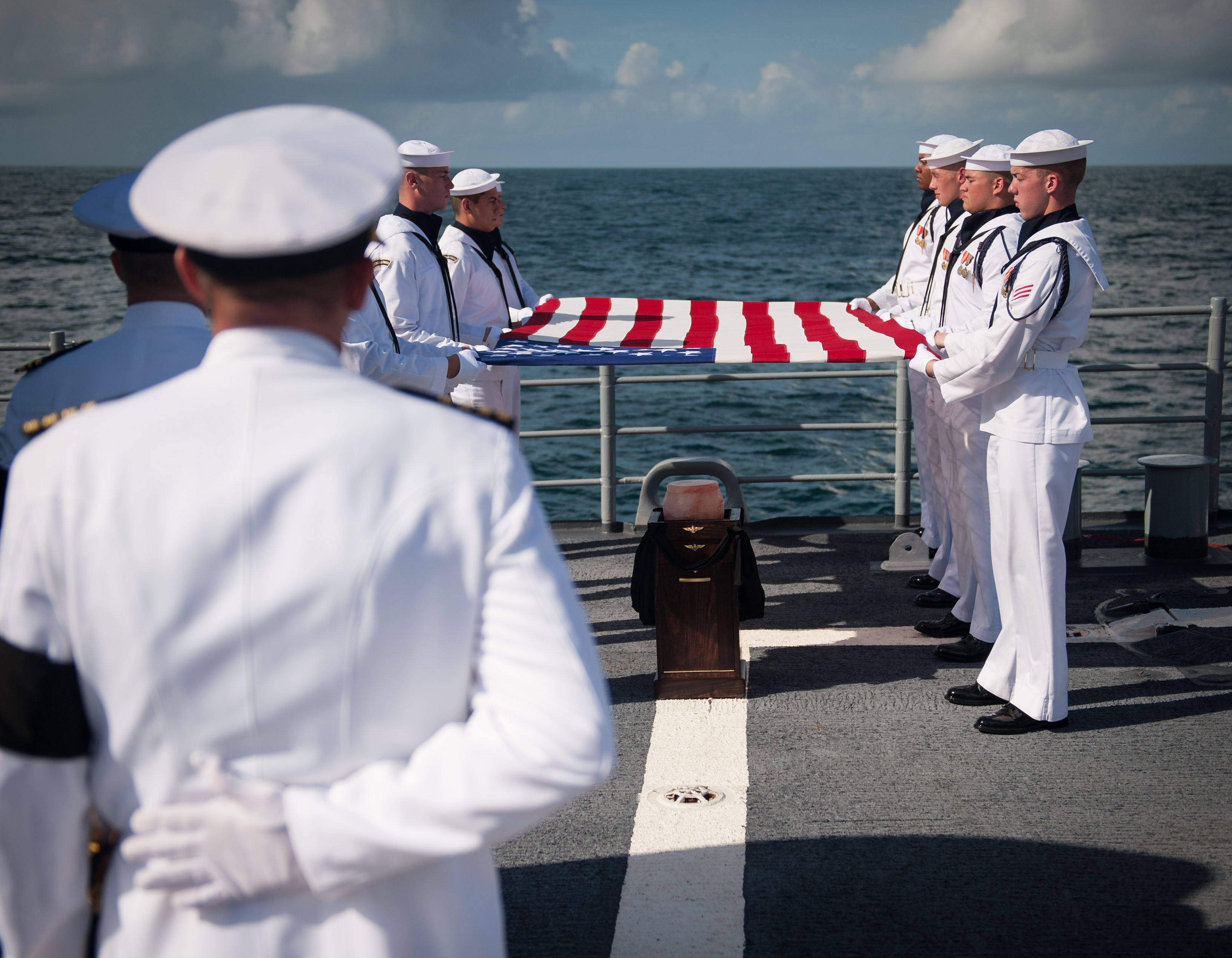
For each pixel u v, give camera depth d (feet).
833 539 19.12
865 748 11.12
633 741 11.42
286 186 3.48
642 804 10.09
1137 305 103.86
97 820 3.72
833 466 44.19
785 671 13.29
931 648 13.93
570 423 52.85
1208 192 471.21
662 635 12.44
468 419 3.69
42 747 3.37
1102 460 43.16
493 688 3.43
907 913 8.32
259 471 3.37
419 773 3.36
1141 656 13.35
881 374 19.08
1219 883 8.59
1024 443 11.09
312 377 3.57
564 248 195.62
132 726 3.40
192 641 3.32
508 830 3.37
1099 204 344.90
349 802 3.36
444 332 14.85
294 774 3.42
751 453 46.16
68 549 3.34
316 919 3.45
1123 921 8.14
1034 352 11.14
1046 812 9.74
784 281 136.46
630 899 8.57
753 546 18.83
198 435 3.41
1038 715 11.27
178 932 3.46
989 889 8.59
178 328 5.99
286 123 3.77
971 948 7.88
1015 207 14.33
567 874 8.95
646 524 14.23
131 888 3.57
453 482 3.50
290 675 3.35
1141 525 19.25
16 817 3.42
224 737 3.37
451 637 3.51
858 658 13.66
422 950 3.60
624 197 455.63
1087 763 10.66
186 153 3.63
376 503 3.40
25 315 100.27
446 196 15.03
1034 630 11.27
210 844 3.31
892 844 9.29
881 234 233.14
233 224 3.42
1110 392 54.85
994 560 11.59
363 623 3.36
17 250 181.06
